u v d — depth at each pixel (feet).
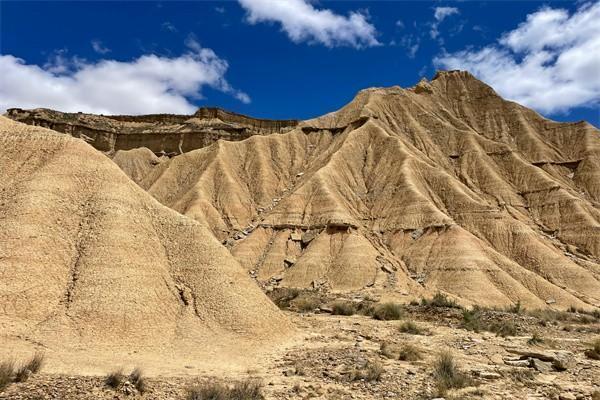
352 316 122.11
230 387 50.19
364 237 241.76
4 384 43.75
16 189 79.77
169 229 85.61
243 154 329.52
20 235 70.95
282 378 56.24
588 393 54.44
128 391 45.91
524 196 292.40
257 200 294.46
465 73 444.55
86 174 86.38
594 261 238.48
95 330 63.62
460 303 182.91
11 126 91.35
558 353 75.77
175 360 61.46
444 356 64.08
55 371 50.57
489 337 94.58
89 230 77.46
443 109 402.31
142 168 367.45
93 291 68.13
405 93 396.37
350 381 56.03
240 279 82.02
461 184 290.76
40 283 67.05
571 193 295.69
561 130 364.58
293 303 143.84
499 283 200.85
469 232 241.55
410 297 182.29
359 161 308.19
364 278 205.67
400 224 248.32
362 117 347.15
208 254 81.97
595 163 322.75
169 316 71.77
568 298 197.47
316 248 227.40
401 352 72.38
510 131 376.68
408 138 349.41
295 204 260.62
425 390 53.21
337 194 270.26
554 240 257.14
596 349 80.53
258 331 74.64
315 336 85.56
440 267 213.05
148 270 75.56
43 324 62.54
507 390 54.75
